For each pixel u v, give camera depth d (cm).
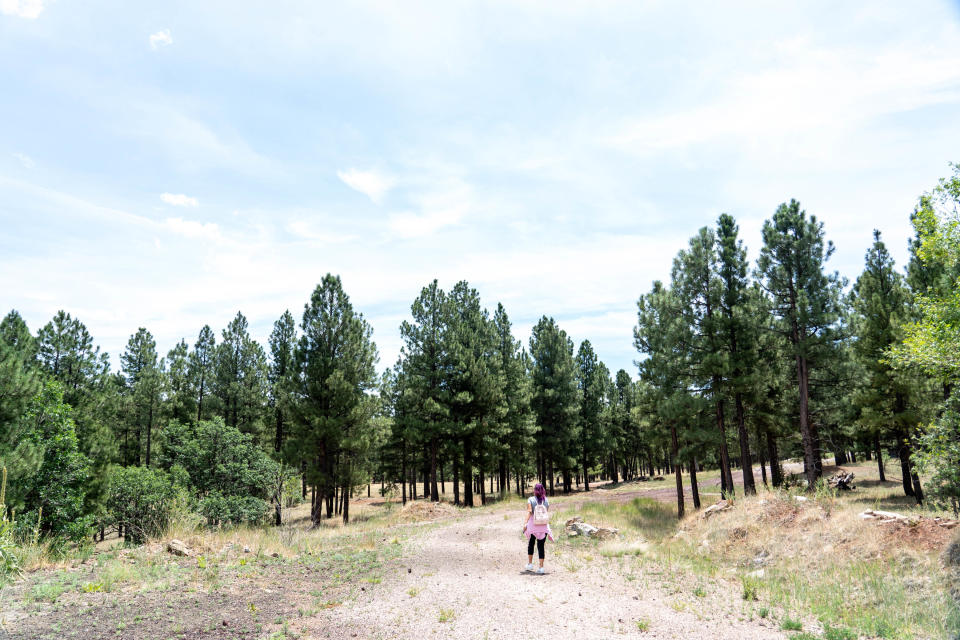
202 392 4656
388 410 4319
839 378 2633
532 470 5219
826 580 1050
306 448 2778
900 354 1614
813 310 2461
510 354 4716
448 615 721
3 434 1723
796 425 3134
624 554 1400
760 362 2588
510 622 692
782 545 1325
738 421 2566
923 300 1481
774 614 793
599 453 5434
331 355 3019
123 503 1888
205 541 1261
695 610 797
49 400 2266
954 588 870
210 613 714
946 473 1368
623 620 717
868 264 2788
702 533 1638
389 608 766
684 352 2648
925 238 1498
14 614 656
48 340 2969
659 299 2694
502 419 3984
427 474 5197
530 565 1089
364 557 1240
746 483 2467
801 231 2614
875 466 4625
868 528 1198
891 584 952
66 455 2225
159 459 2750
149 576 907
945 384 2211
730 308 2633
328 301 3042
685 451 2423
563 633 650
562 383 4753
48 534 1612
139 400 4231
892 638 683
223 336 4722
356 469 3019
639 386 2809
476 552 1371
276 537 1497
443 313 3872
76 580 842
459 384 3753
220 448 2661
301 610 748
